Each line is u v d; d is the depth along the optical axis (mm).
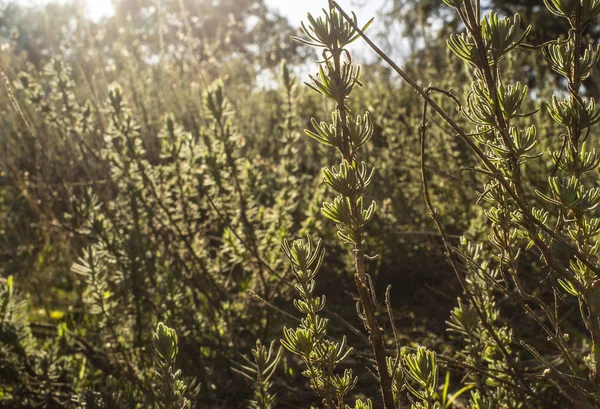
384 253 3529
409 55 5438
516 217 1299
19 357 2346
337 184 1139
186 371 2621
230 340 2709
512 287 2945
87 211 2803
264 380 1796
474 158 3328
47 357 2346
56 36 6246
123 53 6035
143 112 4328
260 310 2891
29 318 3461
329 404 1328
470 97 1275
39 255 4156
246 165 2990
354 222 1155
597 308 1307
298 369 2777
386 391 1223
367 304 1192
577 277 1332
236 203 2979
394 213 3670
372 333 1210
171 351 1398
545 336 2646
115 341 2541
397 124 4172
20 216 4488
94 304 2568
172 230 3117
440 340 2906
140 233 2816
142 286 2629
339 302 3430
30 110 4133
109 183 3502
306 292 1294
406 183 3881
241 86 5777
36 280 3793
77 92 3986
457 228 3482
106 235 2674
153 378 2438
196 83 5164
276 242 2906
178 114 4879
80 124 3262
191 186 3055
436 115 3520
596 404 1338
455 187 3510
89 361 2635
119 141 2924
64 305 3660
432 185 3742
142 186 2920
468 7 1200
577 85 1260
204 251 3035
